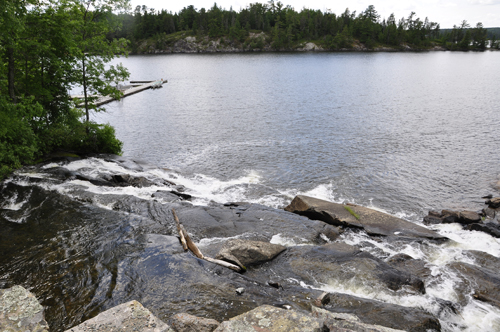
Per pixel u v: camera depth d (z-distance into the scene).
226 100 56.81
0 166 19.78
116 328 4.96
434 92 62.25
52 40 22.92
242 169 26.39
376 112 45.81
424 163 26.98
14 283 10.05
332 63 131.88
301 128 38.28
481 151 29.36
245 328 5.33
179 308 8.66
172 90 69.50
